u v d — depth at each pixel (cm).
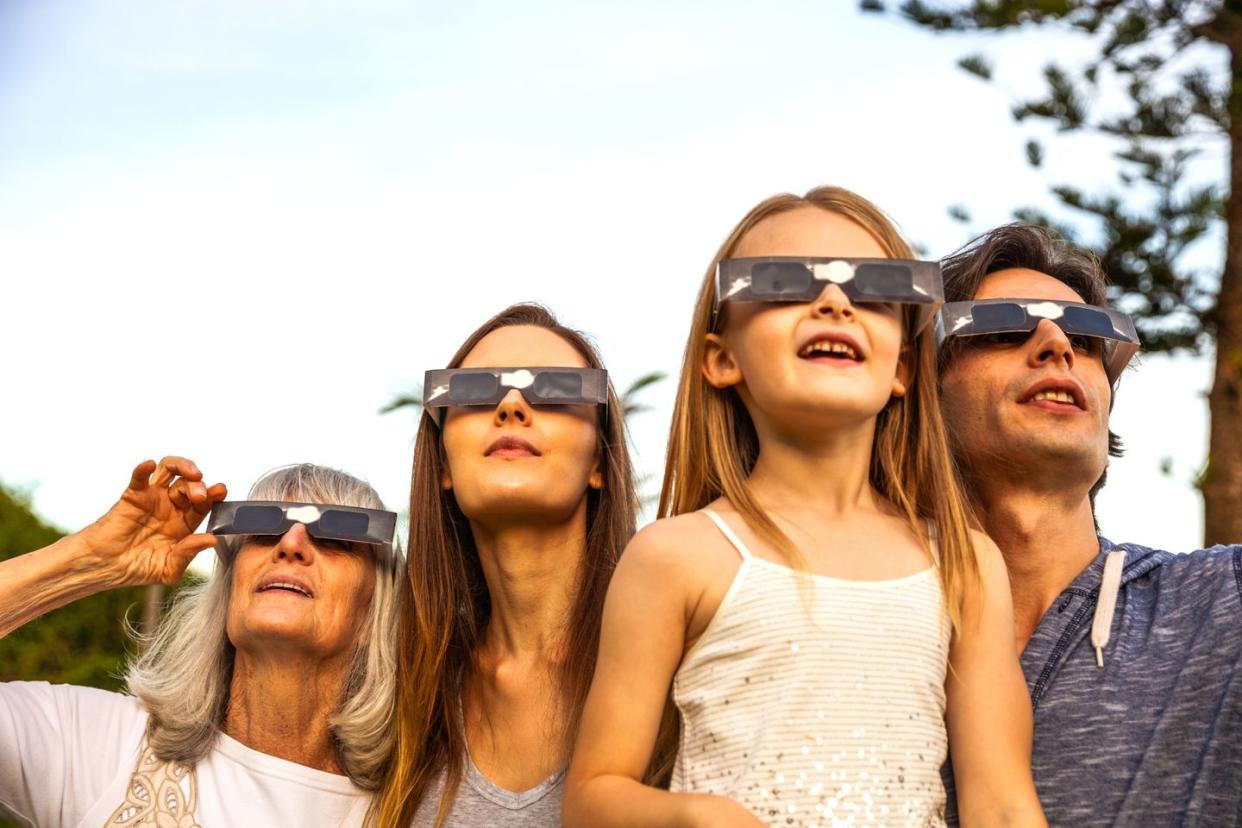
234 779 366
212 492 383
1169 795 282
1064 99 1074
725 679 248
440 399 346
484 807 341
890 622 252
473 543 375
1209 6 1073
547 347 364
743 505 264
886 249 282
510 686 354
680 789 250
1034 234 364
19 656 879
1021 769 254
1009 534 327
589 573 356
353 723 367
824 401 256
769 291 260
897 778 241
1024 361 324
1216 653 288
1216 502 1037
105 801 361
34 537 992
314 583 372
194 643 385
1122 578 312
